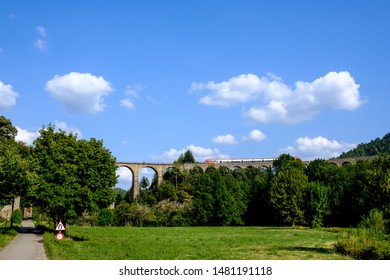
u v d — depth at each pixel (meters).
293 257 32.66
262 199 109.62
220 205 105.00
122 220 105.06
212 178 109.00
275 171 127.06
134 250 36.72
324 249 39.69
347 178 95.25
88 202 48.59
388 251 29.38
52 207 48.09
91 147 51.00
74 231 64.06
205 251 37.50
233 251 37.94
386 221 33.16
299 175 90.31
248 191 112.75
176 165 152.75
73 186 48.34
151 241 49.91
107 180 50.78
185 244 45.59
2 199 45.41
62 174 47.78
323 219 91.00
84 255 29.84
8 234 45.16
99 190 50.00
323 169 105.56
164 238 56.47
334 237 58.00
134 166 137.62
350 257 31.78
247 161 168.00
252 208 110.75
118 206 106.88
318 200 84.69
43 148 50.69
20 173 44.06
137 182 137.50
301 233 67.88
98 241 46.22
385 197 34.84
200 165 161.88
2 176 43.22
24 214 114.62
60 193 47.72
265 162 158.00
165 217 106.94
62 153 50.09
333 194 89.62
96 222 98.44
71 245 36.03
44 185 47.97
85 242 43.00
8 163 43.50
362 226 34.91
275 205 89.94
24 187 45.56
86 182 49.44
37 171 48.94
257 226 100.50
